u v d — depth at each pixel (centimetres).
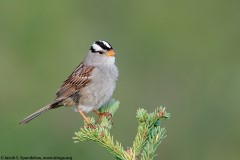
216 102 2061
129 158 781
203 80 2209
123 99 2052
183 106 2052
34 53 2242
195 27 2514
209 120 1980
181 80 2234
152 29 2445
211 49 2452
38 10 2319
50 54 2258
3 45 2262
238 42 2497
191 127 1945
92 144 1559
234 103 2041
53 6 2366
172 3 2495
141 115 800
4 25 2303
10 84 2123
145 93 2123
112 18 2436
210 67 2339
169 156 1836
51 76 2188
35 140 1650
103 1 2458
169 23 2477
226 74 2267
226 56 2450
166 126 1923
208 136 1905
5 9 2320
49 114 1738
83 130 797
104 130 801
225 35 2503
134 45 2392
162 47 2408
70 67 2236
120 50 2375
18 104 2034
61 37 2317
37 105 2070
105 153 1552
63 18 2366
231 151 1858
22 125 1664
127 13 2445
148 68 2305
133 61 2338
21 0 2331
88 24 2391
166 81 2228
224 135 1909
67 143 1678
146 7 2492
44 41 2283
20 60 2216
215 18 2536
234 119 1980
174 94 2123
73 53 2270
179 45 2423
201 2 2545
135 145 791
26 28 2292
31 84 2148
